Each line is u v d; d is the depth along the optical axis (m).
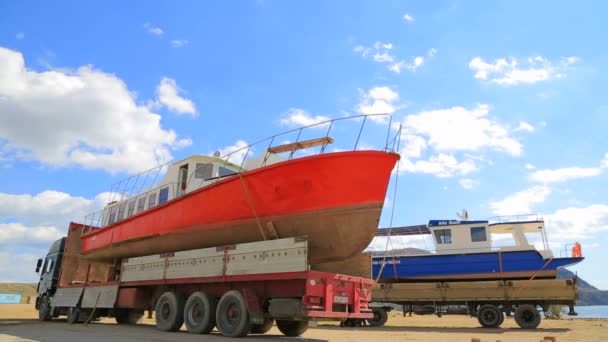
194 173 13.86
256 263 9.18
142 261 12.41
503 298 15.53
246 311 9.16
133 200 16.44
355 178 9.73
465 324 18.55
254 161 11.67
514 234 18.89
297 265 8.45
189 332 10.25
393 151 9.92
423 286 16.78
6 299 54.88
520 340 10.43
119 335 9.84
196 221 12.00
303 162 9.74
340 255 10.76
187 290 11.09
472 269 17.38
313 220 10.07
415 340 10.42
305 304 8.23
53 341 8.41
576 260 15.95
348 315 9.14
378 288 17.42
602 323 20.92
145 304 12.38
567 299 14.67
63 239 17.89
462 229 18.58
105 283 13.83
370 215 10.00
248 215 10.83
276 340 9.11
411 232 21.41
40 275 18.69
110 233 16.14
